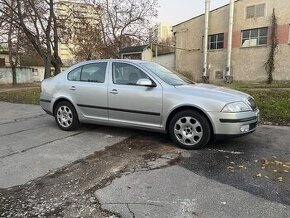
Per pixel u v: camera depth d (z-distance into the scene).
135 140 6.04
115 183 3.98
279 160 4.80
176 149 5.42
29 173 4.37
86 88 6.52
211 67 31.94
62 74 7.07
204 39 31.42
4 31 23.16
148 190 3.77
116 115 6.18
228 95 5.37
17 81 41.75
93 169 4.50
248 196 3.59
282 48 26.30
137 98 5.84
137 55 39.44
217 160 4.82
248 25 28.47
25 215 3.24
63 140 6.12
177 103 5.43
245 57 28.92
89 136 6.39
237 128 5.14
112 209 3.33
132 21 27.38
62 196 3.65
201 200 3.50
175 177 4.16
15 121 8.38
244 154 5.10
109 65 6.40
